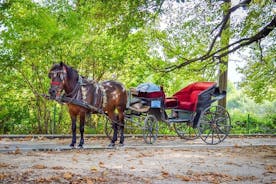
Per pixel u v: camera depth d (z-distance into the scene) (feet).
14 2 61.62
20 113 64.85
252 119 86.74
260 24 58.23
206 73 67.36
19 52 61.21
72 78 47.44
